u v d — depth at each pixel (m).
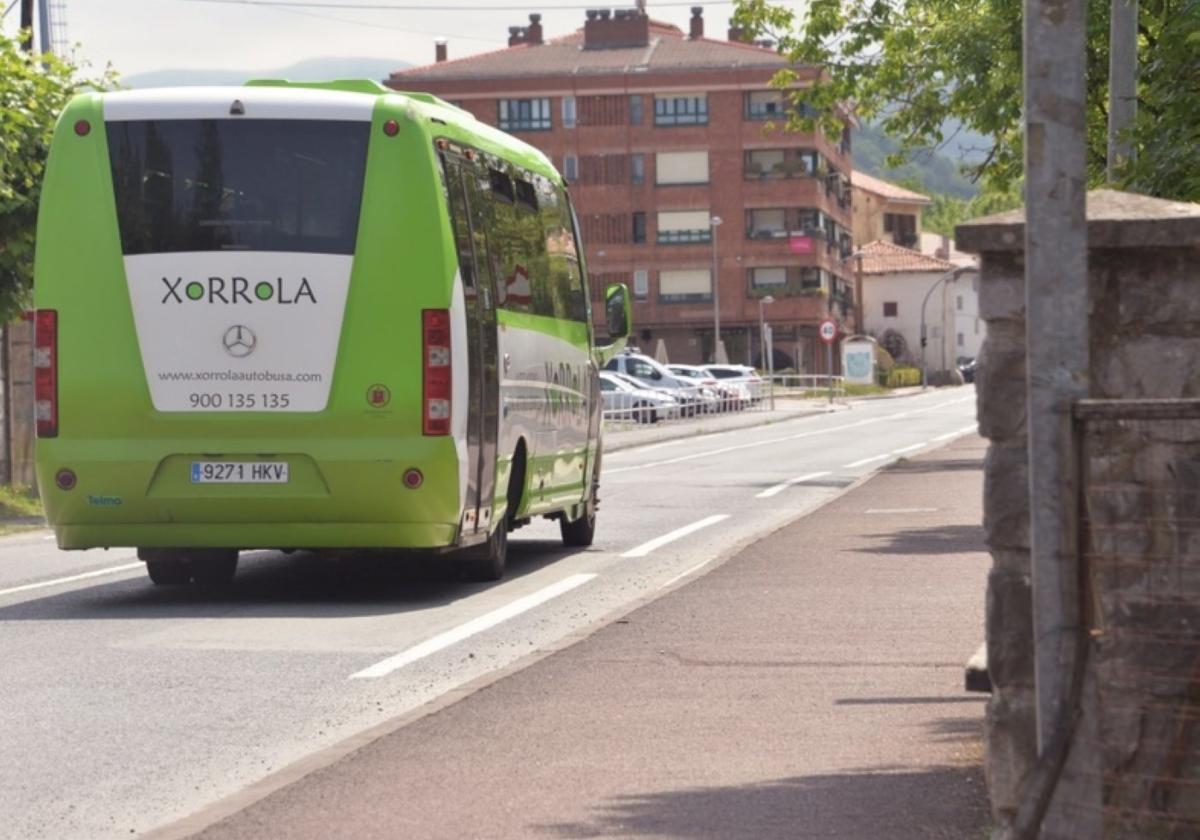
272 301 17.66
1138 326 6.69
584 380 23.86
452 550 19.25
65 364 17.83
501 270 19.81
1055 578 6.26
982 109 40.25
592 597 18.38
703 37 152.88
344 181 17.73
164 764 10.30
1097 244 6.58
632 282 147.62
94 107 17.94
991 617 6.80
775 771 9.16
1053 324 6.14
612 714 11.01
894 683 12.05
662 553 23.28
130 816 9.03
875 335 191.62
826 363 159.50
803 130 47.12
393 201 17.69
